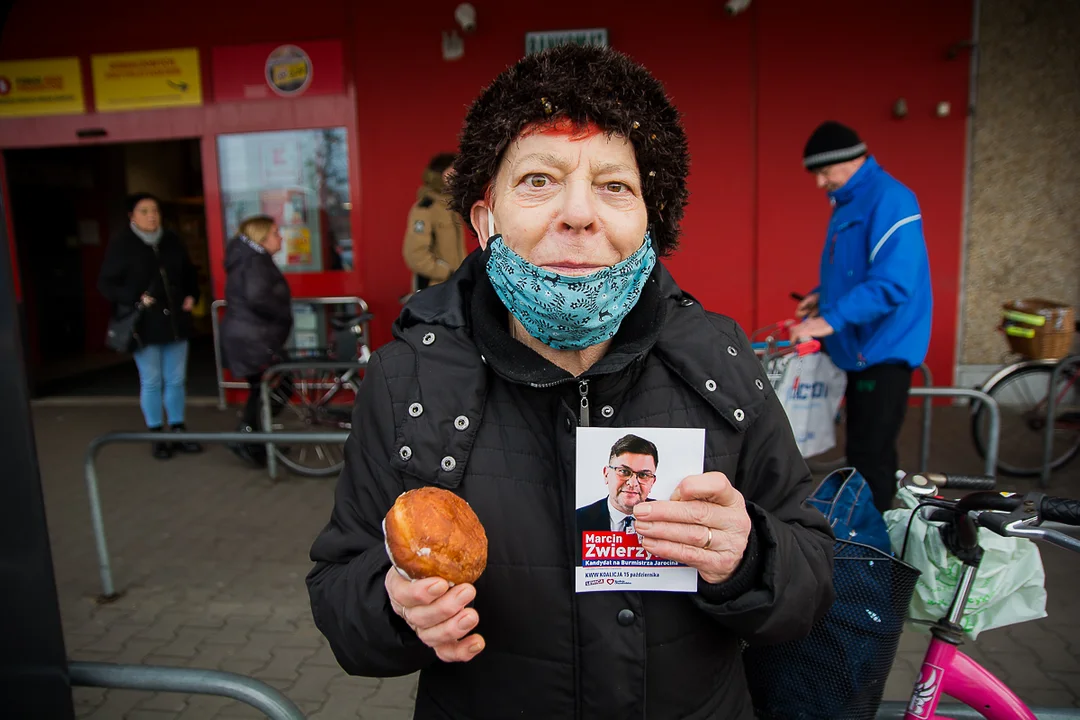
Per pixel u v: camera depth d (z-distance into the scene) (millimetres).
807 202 6336
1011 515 1300
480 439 1099
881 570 1346
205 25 6773
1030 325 4844
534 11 6383
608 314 1042
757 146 6320
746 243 6453
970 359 6434
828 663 1371
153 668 1436
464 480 1084
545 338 1098
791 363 3211
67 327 10375
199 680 1416
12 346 1352
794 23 6141
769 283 6469
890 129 6184
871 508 1567
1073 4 5855
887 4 6035
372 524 1141
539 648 1068
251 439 3188
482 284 1181
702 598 1044
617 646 1049
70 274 10352
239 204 7039
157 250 5363
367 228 6863
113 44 6887
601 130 1023
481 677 1095
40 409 7438
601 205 1038
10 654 1416
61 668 1427
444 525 923
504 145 1050
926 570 1498
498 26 6438
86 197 10344
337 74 6691
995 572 1478
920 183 6219
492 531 1068
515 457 1093
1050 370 4836
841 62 6145
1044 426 4824
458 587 907
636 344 1094
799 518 1148
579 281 1008
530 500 1075
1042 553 3650
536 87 1014
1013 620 1495
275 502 4742
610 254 1043
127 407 7473
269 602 3486
